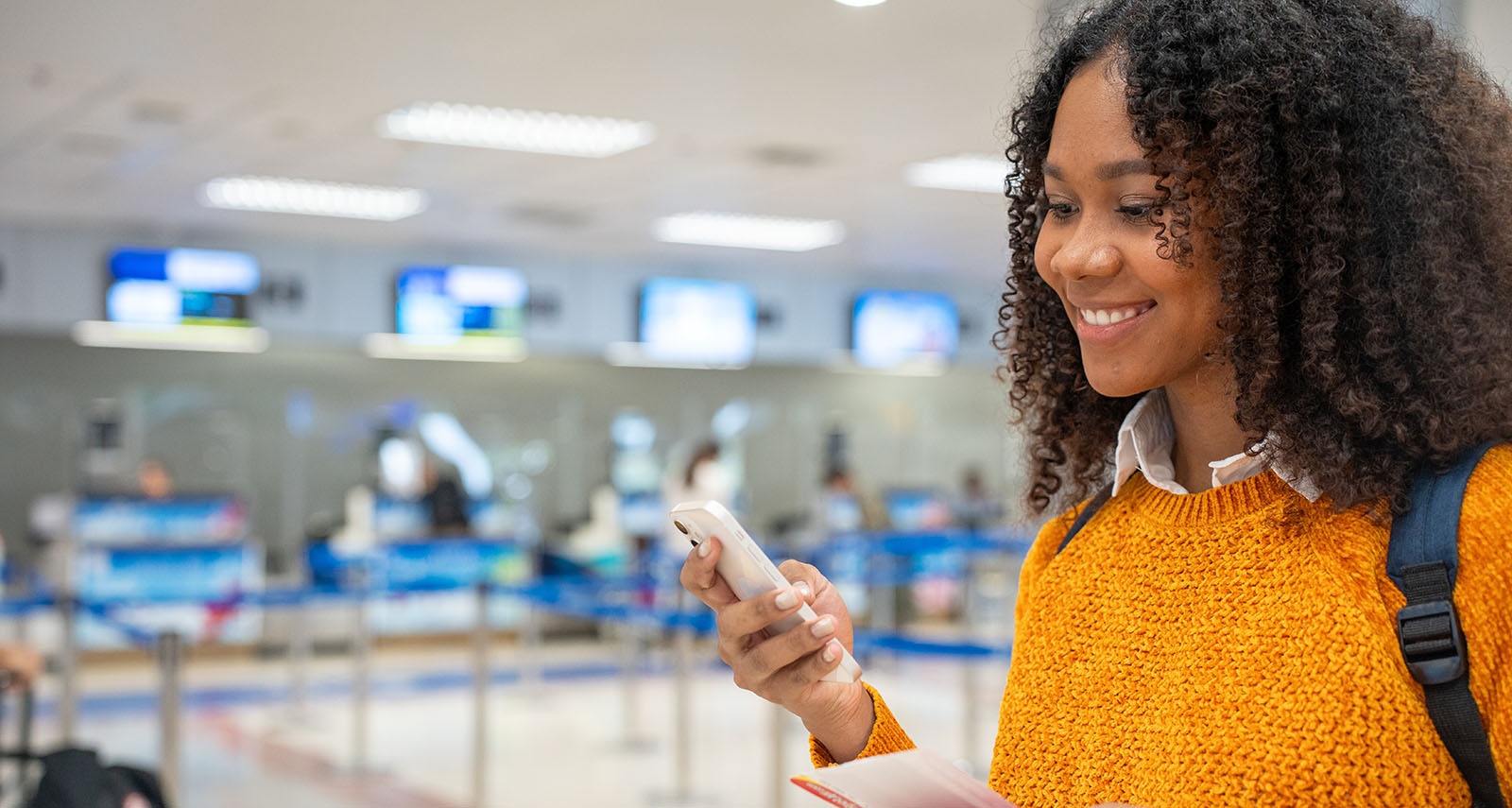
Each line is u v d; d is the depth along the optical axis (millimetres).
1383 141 910
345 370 11531
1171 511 1014
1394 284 896
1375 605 869
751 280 12781
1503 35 2182
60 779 2188
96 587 9250
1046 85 1104
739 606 1010
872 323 13078
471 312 11602
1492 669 817
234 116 7051
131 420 10812
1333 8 962
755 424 13156
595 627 11570
